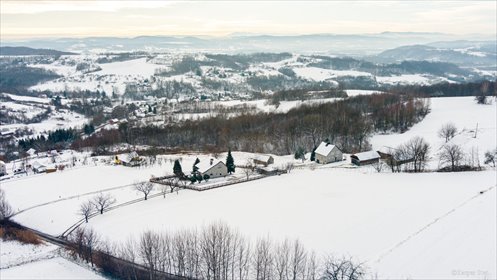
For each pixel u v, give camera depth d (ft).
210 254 234.58
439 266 223.92
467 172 395.34
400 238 261.44
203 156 561.43
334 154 510.17
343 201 344.08
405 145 494.18
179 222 311.47
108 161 557.74
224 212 330.54
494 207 293.84
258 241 258.98
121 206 366.84
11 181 474.49
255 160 501.15
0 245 299.38
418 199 331.57
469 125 609.42
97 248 272.72
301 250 248.11
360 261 234.58
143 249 255.91
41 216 356.18
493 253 232.12
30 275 253.65
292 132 629.10
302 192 377.30
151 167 507.71
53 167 530.27
